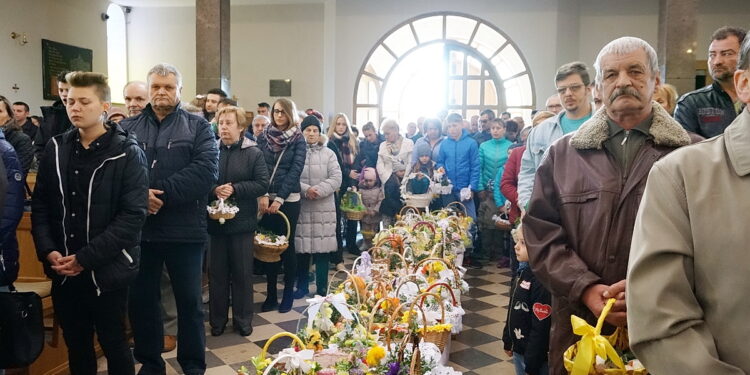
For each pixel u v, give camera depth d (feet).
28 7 32.96
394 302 9.52
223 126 13.58
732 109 9.55
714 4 36.27
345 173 22.26
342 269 10.03
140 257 10.37
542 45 38.40
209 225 13.60
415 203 20.20
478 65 40.57
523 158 10.66
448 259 12.39
